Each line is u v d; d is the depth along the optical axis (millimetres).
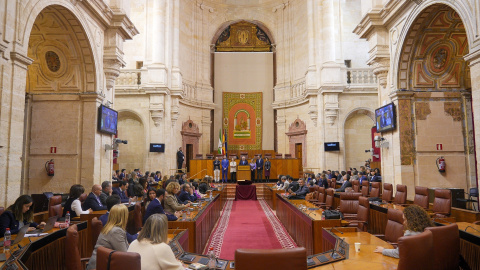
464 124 9234
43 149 9070
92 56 8969
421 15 8039
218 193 11781
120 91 17047
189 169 19688
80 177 9008
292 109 20828
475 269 3936
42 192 8969
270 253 2619
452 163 9148
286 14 21922
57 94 9172
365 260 3352
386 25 9766
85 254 5461
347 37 18219
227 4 22672
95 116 9117
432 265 2916
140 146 17453
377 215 7012
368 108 17078
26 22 6363
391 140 9703
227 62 22656
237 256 2645
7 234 3895
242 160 18141
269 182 18172
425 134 9211
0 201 5750
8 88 5926
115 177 13109
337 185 13508
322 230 4961
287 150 21109
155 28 17344
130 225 7359
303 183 11375
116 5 9797
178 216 6156
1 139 5758
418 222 3625
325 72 17047
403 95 9242
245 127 22266
